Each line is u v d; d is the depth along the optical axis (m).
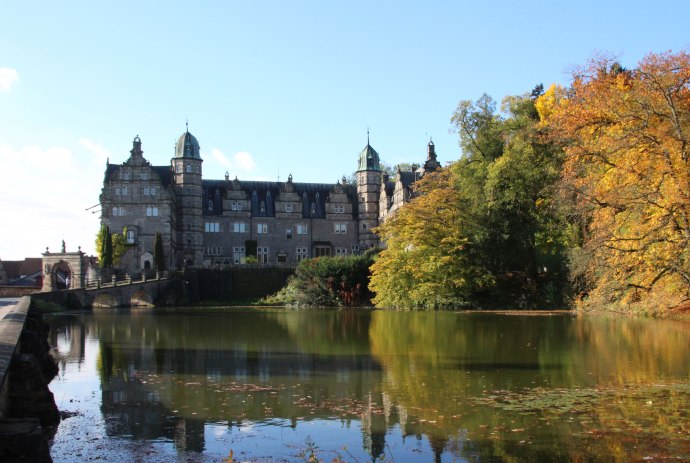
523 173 59.50
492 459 14.17
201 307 79.81
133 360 28.73
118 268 89.75
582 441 15.20
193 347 33.75
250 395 20.84
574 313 54.41
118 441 15.78
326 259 81.62
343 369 25.86
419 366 26.39
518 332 39.06
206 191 112.12
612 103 26.80
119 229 95.75
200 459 14.49
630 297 27.45
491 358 28.33
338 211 115.12
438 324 46.47
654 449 14.48
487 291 64.75
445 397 20.23
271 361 28.30
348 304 78.50
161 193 96.62
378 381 23.14
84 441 15.75
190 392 21.38
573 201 29.72
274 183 117.06
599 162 27.66
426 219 65.25
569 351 29.81
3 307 36.38
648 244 23.66
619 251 25.00
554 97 63.44
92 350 32.50
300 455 14.77
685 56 25.69
